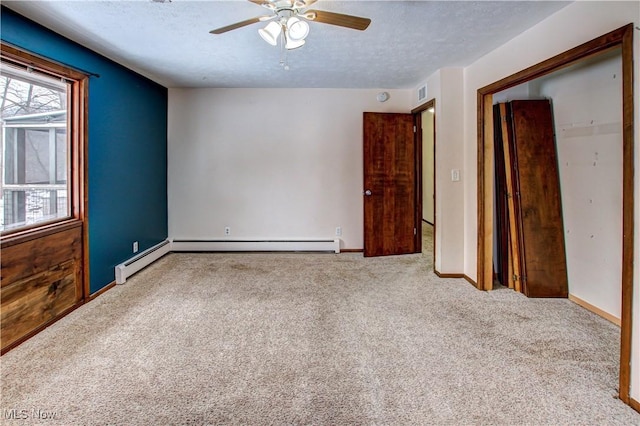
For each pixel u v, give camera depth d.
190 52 3.19
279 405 1.75
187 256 4.70
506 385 1.91
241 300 3.15
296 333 2.53
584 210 2.97
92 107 3.09
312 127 4.86
